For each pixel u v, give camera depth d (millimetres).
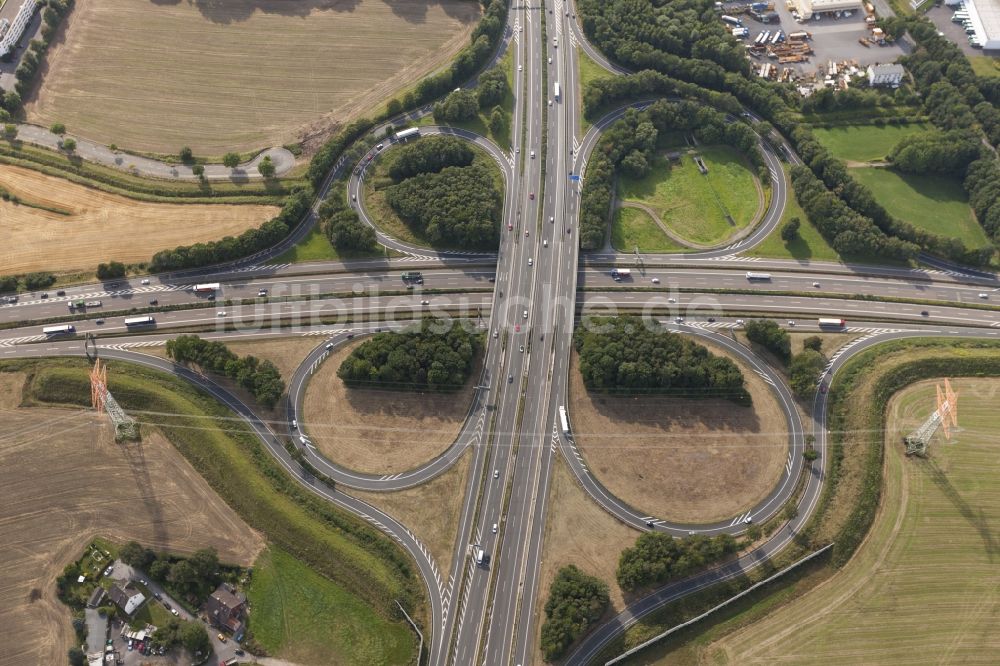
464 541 163375
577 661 149750
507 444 175875
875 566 161250
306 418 179125
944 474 171625
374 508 167500
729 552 162625
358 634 150375
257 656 147750
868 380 185500
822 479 173500
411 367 179750
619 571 156125
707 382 181000
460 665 149625
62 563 155375
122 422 163625
